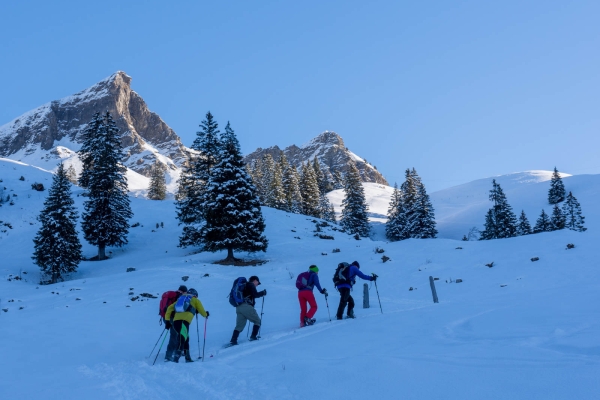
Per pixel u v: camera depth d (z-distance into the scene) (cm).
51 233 3272
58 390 616
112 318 1461
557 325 713
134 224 4716
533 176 13762
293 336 969
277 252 3312
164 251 3947
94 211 3884
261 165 11225
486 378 465
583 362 483
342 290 1177
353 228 7906
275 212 5322
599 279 1431
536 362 504
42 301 1981
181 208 4153
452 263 2031
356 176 8094
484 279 1703
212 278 2339
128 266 3491
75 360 884
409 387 468
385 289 1783
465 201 12688
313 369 573
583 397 386
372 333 836
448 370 508
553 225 6762
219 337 1106
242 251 3181
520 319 805
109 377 695
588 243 1886
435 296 1421
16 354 927
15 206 4900
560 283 1477
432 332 778
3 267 3484
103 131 4162
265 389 525
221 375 619
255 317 990
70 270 3331
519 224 7138
